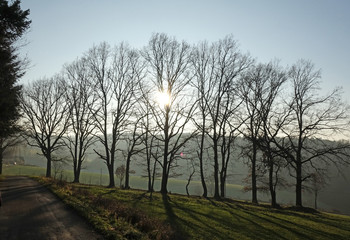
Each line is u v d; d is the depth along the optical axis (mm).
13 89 22516
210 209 27297
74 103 48250
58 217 13984
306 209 35188
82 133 49094
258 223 22562
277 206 36375
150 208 23656
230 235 17281
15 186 31016
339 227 24812
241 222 22203
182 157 41344
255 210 30266
